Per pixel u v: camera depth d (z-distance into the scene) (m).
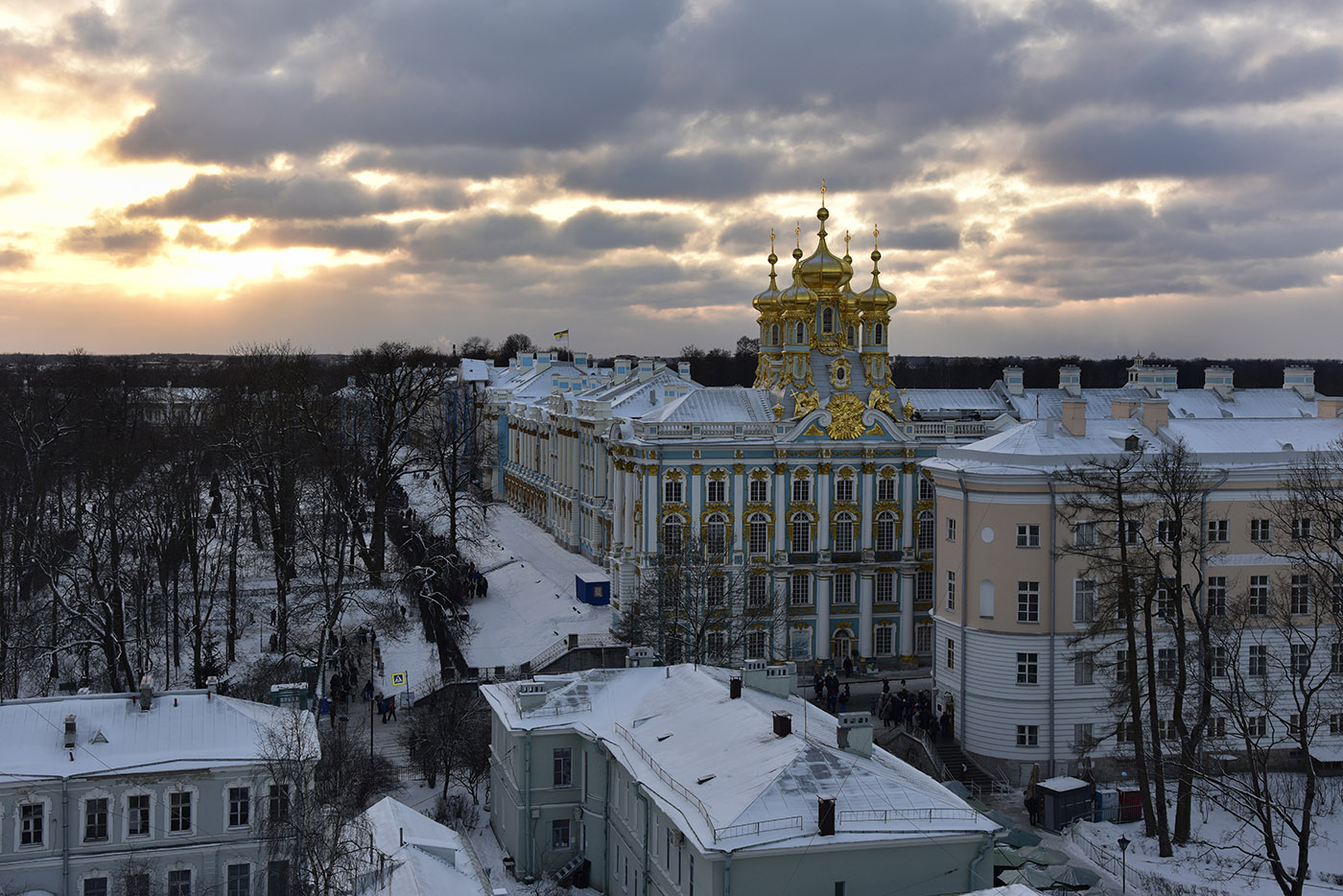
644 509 110.25
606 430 137.50
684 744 58.88
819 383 116.75
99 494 114.06
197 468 121.38
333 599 95.12
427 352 156.38
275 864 58.94
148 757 58.62
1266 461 86.00
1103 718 84.69
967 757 86.06
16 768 56.81
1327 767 84.19
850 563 113.62
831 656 114.19
